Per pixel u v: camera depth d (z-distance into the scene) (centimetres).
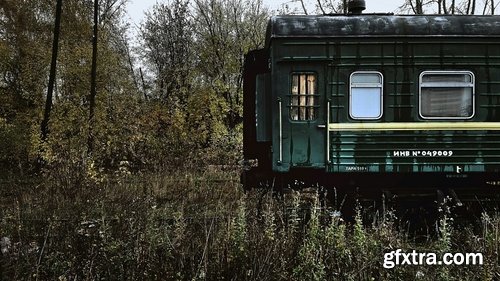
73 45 2155
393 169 867
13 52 2114
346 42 872
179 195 1198
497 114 872
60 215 823
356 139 869
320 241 554
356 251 553
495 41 875
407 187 932
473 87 872
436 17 885
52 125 1884
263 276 506
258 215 720
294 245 558
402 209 905
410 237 837
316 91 875
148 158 1852
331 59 871
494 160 870
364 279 518
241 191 1213
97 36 2064
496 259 569
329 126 869
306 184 931
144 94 2503
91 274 515
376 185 931
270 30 912
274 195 902
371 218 848
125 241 562
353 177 928
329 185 928
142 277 514
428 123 868
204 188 1287
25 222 691
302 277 512
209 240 578
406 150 866
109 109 2070
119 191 1193
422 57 870
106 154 1742
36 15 2200
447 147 869
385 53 870
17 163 1828
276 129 877
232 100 2462
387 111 868
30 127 1917
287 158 876
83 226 628
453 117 871
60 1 1845
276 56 878
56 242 592
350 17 885
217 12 2819
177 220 646
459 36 870
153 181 1352
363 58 870
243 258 524
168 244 553
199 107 2270
